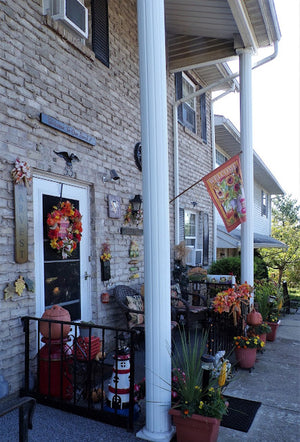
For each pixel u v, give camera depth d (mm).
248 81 6352
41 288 4207
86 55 5020
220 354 4066
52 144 4363
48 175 4375
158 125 3156
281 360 5273
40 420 3240
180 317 6594
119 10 5984
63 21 4520
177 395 3080
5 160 3684
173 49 7438
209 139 10086
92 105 5172
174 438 3084
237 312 5125
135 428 3172
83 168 4918
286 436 3156
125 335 5270
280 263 15375
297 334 7016
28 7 4070
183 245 7535
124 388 3357
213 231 10117
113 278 5523
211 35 6871
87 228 5082
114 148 5676
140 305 5434
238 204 5531
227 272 8828
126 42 6148
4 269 3613
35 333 3920
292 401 3859
